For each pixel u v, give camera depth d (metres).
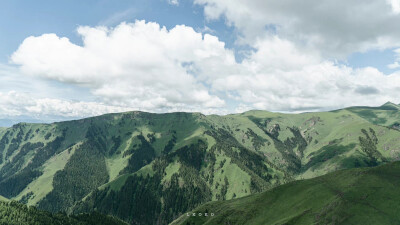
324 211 146.12
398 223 117.88
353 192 150.50
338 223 130.00
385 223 119.62
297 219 152.12
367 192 146.12
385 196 137.88
